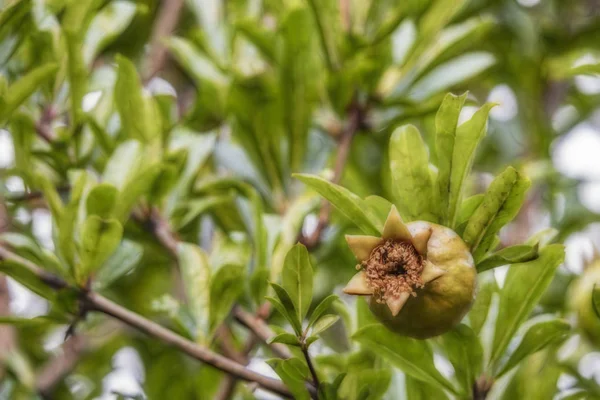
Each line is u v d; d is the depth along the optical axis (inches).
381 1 40.7
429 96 40.2
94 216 34.5
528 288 33.8
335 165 39.5
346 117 40.1
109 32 40.2
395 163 32.7
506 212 31.9
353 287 31.6
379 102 39.9
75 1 38.5
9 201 38.9
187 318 36.3
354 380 34.4
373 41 39.5
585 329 37.6
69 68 37.6
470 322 34.2
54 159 38.2
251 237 38.6
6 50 36.9
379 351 34.0
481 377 34.0
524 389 35.6
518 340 35.2
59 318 35.2
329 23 39.3
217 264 37.3
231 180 38.6
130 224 38.7
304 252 32.5
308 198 38.8
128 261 36.6
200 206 39.1
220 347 39.6
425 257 31.6
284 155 40.2
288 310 32.6
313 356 36.4
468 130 32.2
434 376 34.0
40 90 38.9
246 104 39.9
